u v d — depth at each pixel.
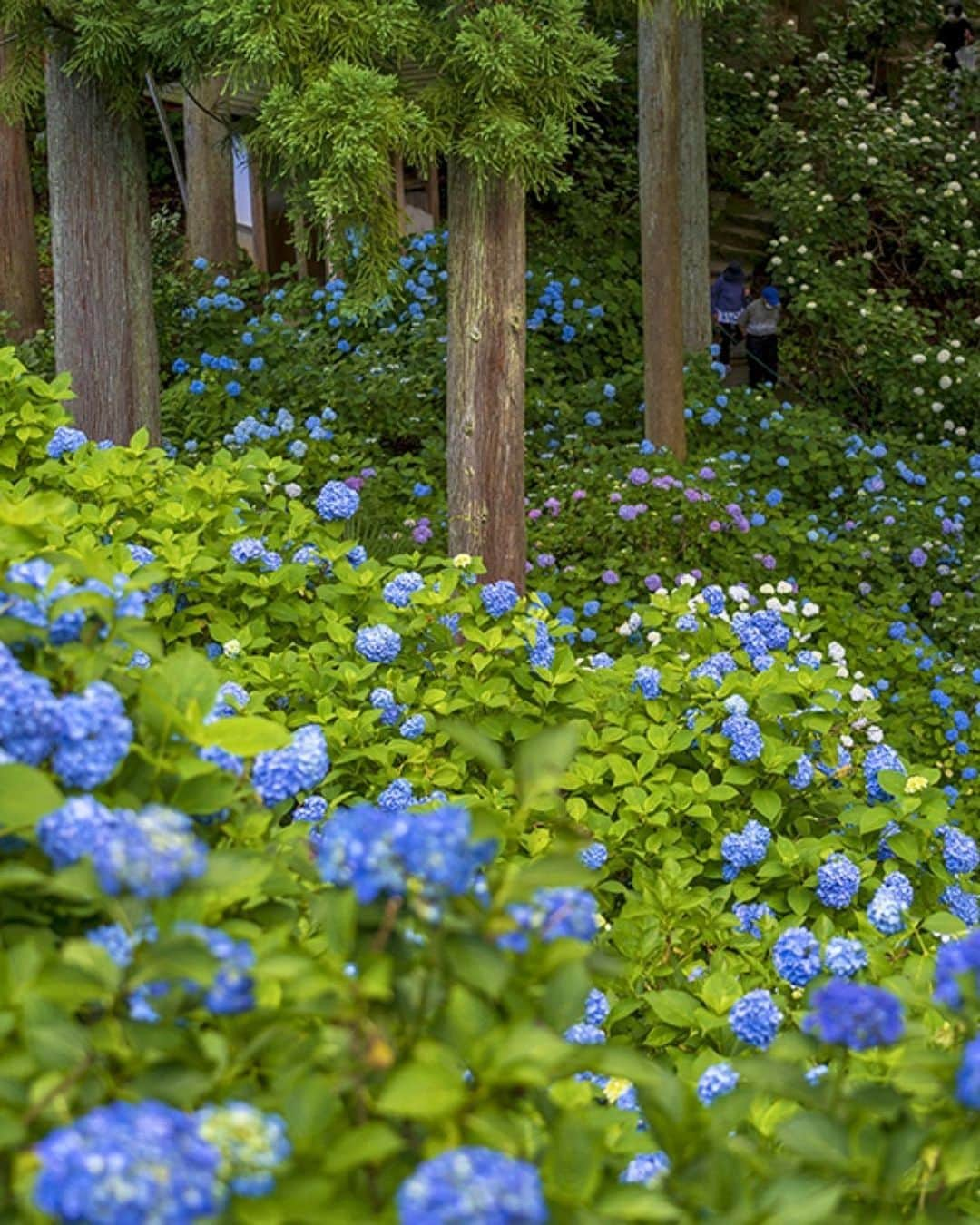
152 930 1.70
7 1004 1.60
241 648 4.58
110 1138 1.21
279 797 2.34
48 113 7.68
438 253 12.60
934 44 19.34
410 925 1.69
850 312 14.63
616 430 11.39
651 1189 1.74
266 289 13.84
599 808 4.32
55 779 1.83
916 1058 1.78
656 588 7.96
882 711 8.09
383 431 10.41
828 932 3.41
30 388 6.06
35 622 1.99
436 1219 1.23
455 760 4.30
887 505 10.67
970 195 16.41
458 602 4.79
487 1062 1.52
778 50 18.03
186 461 9.32
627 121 16.17
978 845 6.98
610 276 14.05
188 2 6.23
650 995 3.06
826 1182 1.73
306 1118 1.50
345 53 5.81
